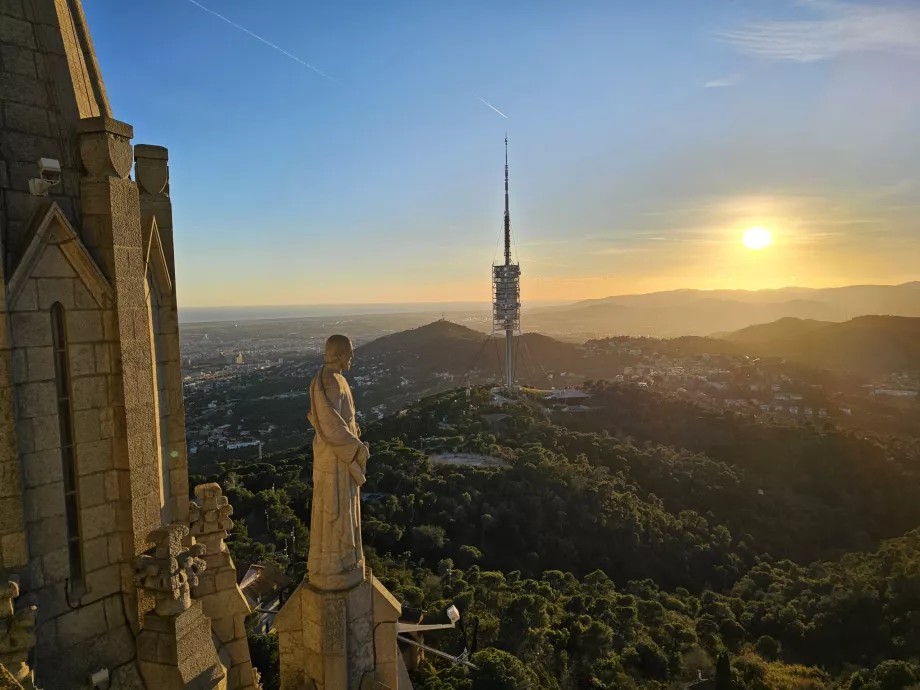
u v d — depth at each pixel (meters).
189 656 7.42
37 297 6.85
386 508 73.88
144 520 7.88
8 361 6.55
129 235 7.73
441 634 46.50
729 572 74.81
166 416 9.27
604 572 73.00
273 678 31.80
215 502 9.53
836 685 50.47
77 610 7.22
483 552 73.69
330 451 9.24
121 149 7.55
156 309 9.14
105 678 7.16
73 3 8.00
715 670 51.25
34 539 6.86
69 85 7.49
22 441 6.74
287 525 66.69
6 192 6.73
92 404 7.39
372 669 9.78
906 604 57.91
